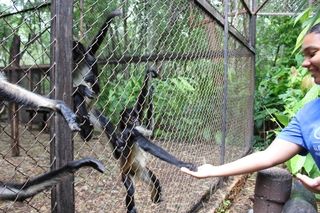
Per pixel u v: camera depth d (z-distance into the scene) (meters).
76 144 3.28
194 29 4.35
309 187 1.89
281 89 8.54
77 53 3.02
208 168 2.16
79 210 3.94
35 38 2.13
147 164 4.39
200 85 4.84
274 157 2.03
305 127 1.91
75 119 2.00
